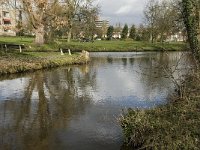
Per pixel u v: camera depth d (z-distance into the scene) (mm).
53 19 59000
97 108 19141
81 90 24953
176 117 12344
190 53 18641
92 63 47375
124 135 13188
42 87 25938
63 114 17766
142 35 113875
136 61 50594
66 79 30484
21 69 33938
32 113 17891
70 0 75062
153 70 37156
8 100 20984
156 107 14711
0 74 31484
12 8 58156
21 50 51594
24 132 14641
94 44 87562
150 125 12070
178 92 16609
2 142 13344
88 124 15852
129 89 25469
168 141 10500
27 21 61344
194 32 16516
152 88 25781
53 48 61688
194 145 10000
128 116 13547
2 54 42812
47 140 13617
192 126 11297
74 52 57844
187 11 16625
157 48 83250
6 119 16625
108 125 15656
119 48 80875
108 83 28516
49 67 39156
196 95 14445
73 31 93812
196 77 15477
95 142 13383
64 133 14516
